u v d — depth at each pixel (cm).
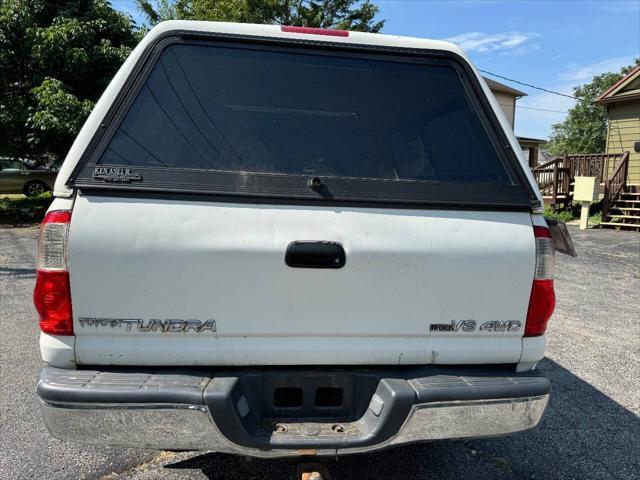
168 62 213
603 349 450
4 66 1144
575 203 1432
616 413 336
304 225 196
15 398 338
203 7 1986
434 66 230
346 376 203
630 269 786
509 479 263
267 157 209
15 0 1152
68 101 1087
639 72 1405
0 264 775
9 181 1667
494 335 209
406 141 222
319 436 192
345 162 214
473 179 214
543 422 323
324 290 197
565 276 739
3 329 479
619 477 267
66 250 186
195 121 210
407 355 205
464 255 203
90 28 1186
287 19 2052
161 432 185
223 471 263
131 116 204
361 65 227
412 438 196
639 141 1433
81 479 254
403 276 200
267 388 200
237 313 195
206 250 190
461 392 196
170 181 195
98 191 191
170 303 192
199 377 193
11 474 257
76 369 193
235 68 218
